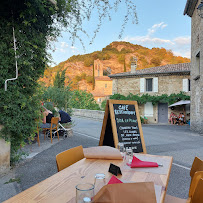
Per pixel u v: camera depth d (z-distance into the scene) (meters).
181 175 4.74
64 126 9.73
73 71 141.25
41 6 4.08
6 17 4.19
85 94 27.58
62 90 10.39
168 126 18.34
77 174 2.20
